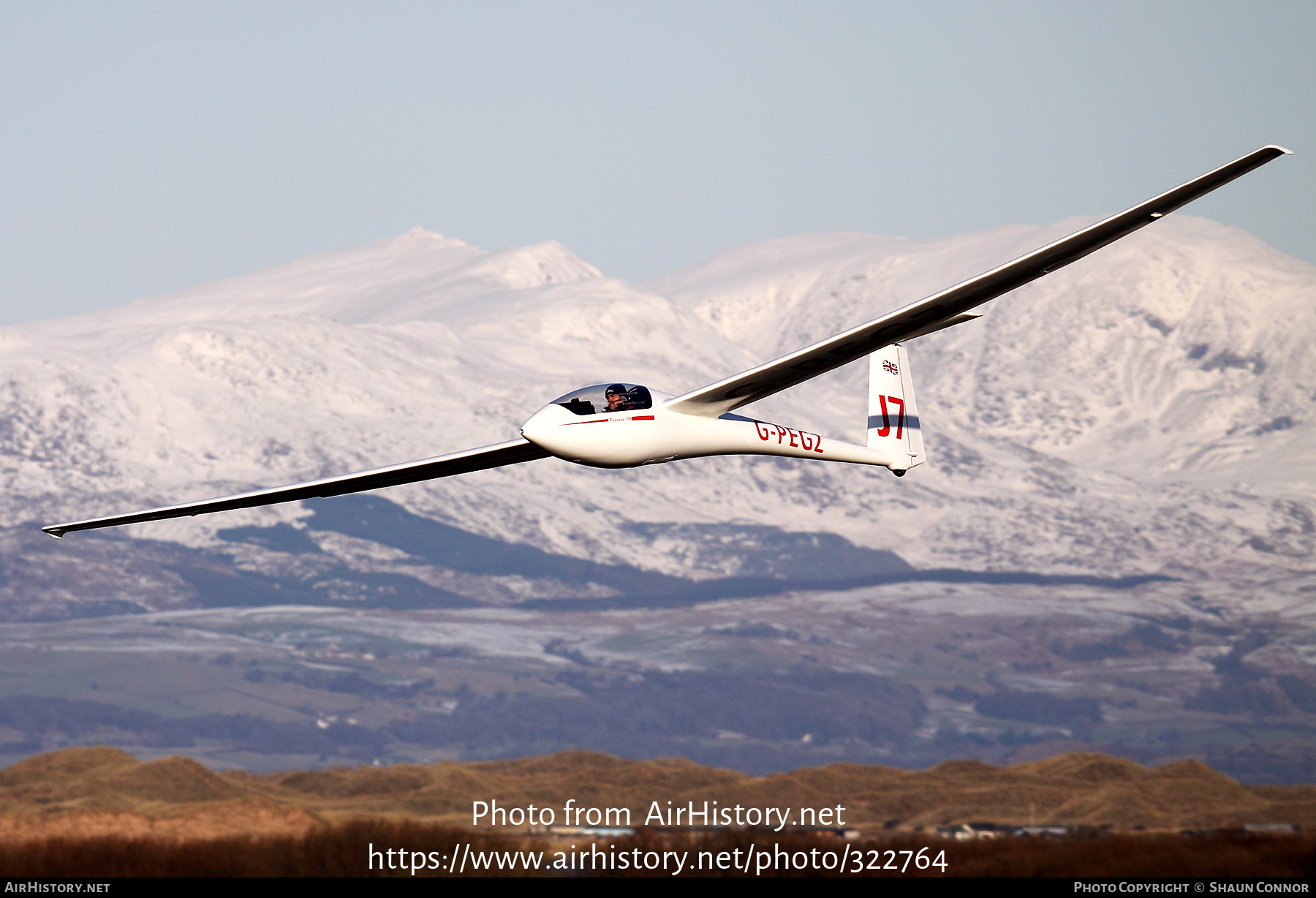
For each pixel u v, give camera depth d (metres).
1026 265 58.81
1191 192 56.91
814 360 62.88
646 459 65.50
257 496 67.69
